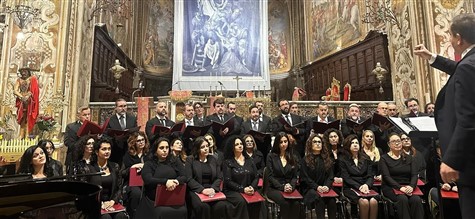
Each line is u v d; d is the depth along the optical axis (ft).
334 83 37.70
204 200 14.33
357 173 16.35
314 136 16.71
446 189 14.10
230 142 16.49
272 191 15.98
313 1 52.90
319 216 15.30
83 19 29.40
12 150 19.97
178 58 46.39
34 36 26.63
